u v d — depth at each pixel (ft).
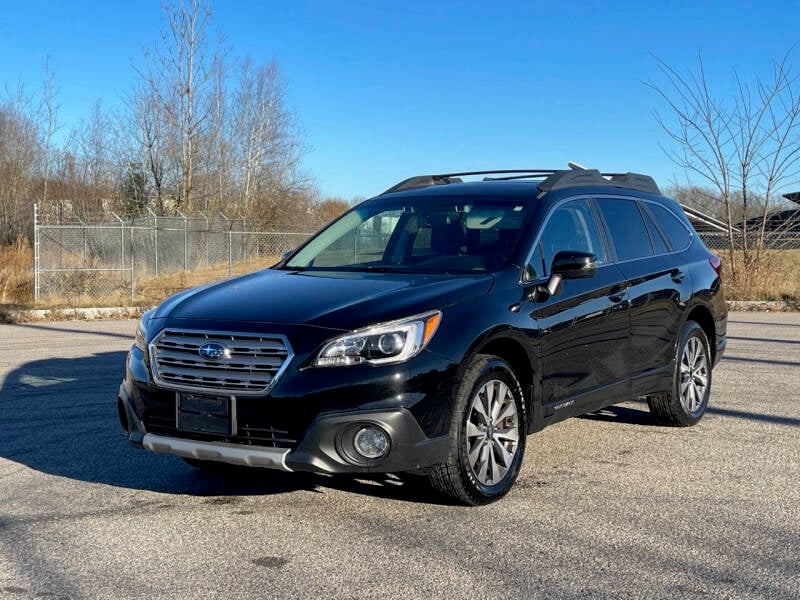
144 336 15.12
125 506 15.17
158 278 72.74
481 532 13.67
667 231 21.71
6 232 109.19
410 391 13.43
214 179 126.41
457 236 17.57
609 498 15.52
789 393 25.77
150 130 118.83
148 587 11.53
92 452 19.01
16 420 22.22
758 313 53.52
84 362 32.32
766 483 16.48
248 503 15.35
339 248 18.98
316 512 14.79
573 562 12.37
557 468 17.62
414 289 14.85
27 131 115.96
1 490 16.14
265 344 13.66
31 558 12.62
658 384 20.08
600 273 18.15
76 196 124.06
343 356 13.42
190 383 14.12
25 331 43.70
